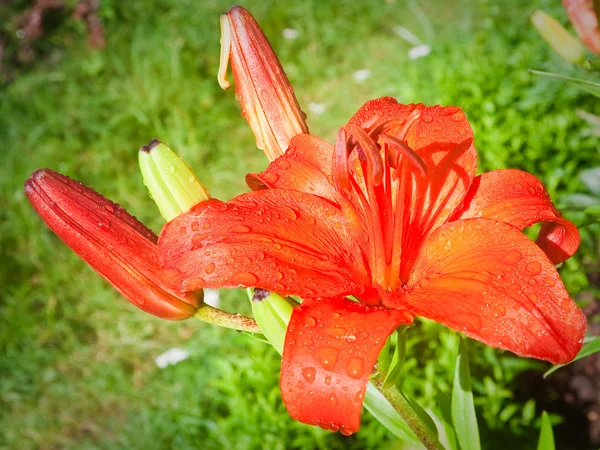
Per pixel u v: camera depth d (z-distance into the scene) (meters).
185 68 0.77
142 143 0.70
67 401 0.52
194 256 0.17
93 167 0.68
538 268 0.15
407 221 0.19
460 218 0.19
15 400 0.53
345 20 0.86
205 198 0.20
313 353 0.15
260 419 0.41
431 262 0.18
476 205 0.19
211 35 0.83
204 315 0.21
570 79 0.22
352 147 0.17
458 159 0.19
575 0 0.23
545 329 0.15
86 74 0.81
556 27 0.24
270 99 0.22
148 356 0.53
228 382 0.43
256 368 0.43
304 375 0.15
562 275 0.45
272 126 0.22
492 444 0.39
